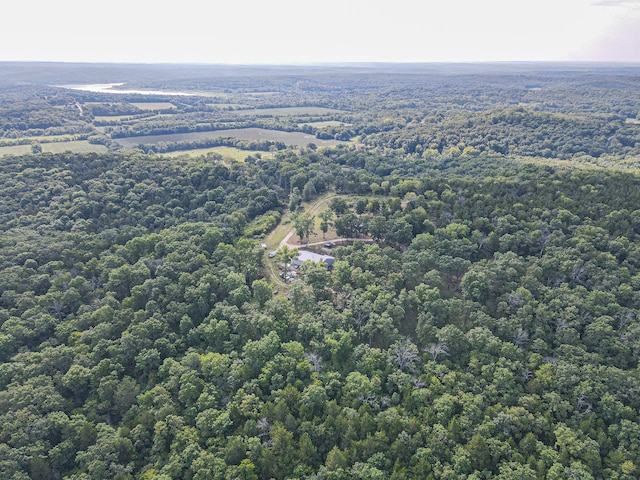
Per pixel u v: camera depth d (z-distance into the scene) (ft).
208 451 360.48
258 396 411.95
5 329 472.85
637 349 420.36
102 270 597.11
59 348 451.94
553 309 479.82
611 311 469.98
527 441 352.28
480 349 442.91
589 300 481.46
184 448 366.22
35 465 343.87
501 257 565.12
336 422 375.45
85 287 557.74
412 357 435.53
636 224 606.96
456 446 352.28
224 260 599.57
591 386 391.86
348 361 456.86
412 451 354.74
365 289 533.55
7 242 631.56
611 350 433.48
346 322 486.38
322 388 403.54
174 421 384.68
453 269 554.46
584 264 536.01
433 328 462.60
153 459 365.81
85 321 498.28
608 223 609.42
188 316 507.71
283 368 430.20
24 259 597.93
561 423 366.43
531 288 513.45
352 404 396.57
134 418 398.21
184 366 439.22
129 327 481.46
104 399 417.28
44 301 517.55
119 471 346.95
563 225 615.57
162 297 524.52
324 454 368.27
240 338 474.49
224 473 341.62
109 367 437.99
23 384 409.69
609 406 375.04
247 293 538.47
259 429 376.27
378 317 478.18
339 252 620.08
